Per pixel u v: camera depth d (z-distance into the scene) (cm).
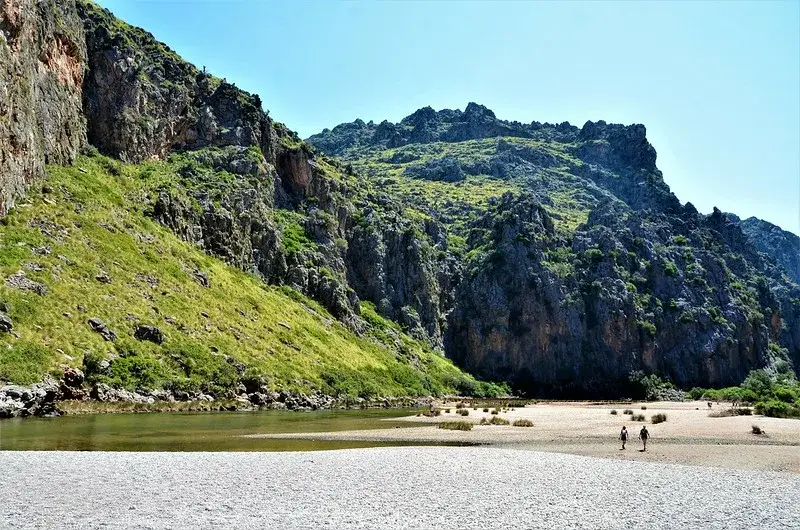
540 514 2547
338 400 10175
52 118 10944
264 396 8712
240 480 3002
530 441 5306
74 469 3072
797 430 6006
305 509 2505
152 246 10694
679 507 2725
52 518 2223
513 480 3228
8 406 5322
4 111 8744
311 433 5588
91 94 13012
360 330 15225
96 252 9206
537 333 19912
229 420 6359
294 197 17588
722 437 5525
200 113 16100
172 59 16262
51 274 7862
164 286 9781
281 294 13800
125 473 3041
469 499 2772
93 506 2419
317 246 16438
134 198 11888
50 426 4978
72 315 7369
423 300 19012
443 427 6384
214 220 13088
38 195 9469
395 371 13625
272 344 10625
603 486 3125
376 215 19550
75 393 6272
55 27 11688
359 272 18175
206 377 8281
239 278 12619
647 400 18525
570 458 4072
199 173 14425
